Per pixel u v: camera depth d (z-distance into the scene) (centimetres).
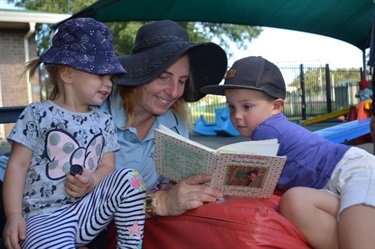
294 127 228
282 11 735
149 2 641
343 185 200
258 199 197
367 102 1005
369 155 210
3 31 1330
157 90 233
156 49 238
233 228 172
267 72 238
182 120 268
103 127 225
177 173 207
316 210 182
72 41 216
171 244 198
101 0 602
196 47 233
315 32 859
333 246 181
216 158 184
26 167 207
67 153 210
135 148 244
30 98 1338
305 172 216
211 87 249
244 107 240
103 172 219
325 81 1858
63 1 2436
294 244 171
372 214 168
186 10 701
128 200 199
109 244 234
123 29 2216
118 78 233
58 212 205
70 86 217
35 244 188
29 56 1364
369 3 699
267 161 185
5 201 200
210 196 190
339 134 665
